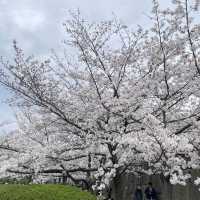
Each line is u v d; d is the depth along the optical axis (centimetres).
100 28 1158
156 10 1118
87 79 1180
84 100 1157
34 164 1116
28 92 1080
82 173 1431
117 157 1078
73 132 1180
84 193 742
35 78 1063
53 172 1169
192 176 1259
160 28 1134
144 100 1116
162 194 1364
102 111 1094
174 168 953
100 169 1013
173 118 1207
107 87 1161
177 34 1130
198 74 1121
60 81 1183
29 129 1290
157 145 948
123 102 1072
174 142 913
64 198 694
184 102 1200
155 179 1462
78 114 1117
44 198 681
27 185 748
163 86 1152
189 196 1622
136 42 1179
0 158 1273
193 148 1014
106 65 1170
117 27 1166
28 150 1159
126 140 958
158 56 1159
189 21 1098
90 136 1085
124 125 1107
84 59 1155
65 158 1152
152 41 1169
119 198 1105
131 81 1172
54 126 1218
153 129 957
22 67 1053
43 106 1123
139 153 1041
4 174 1158
